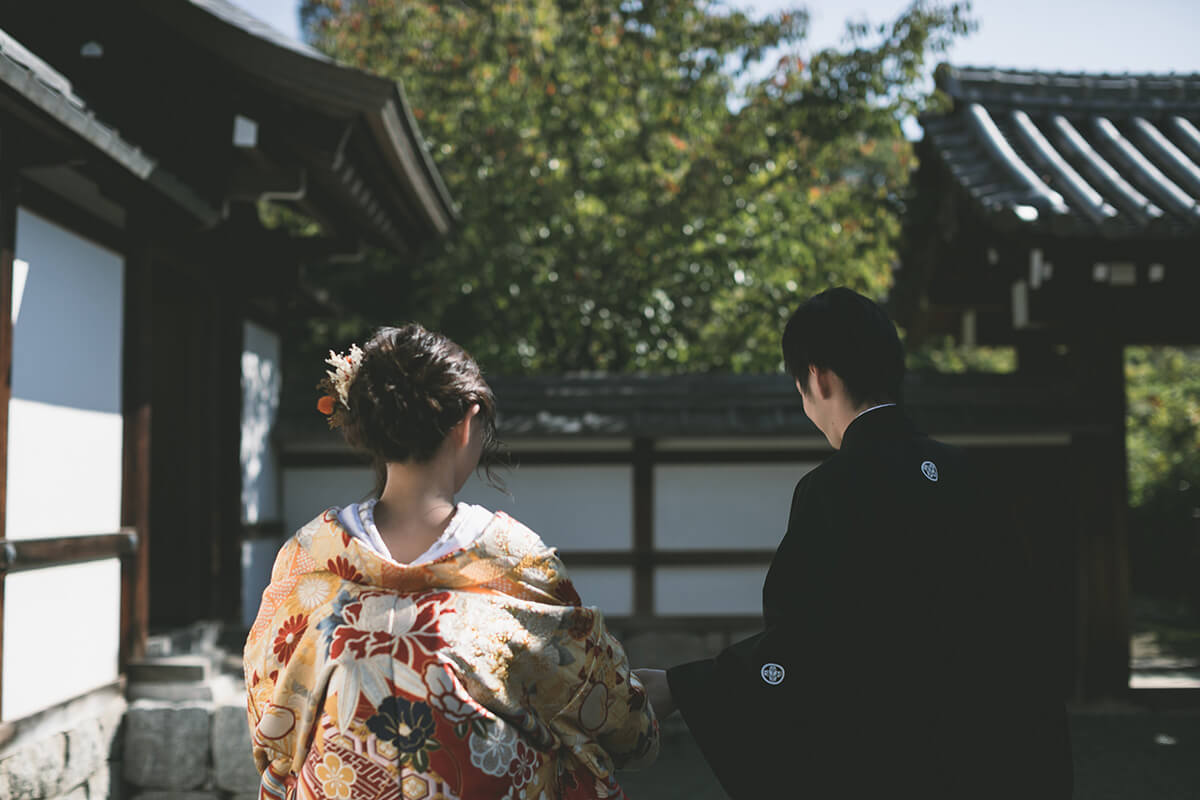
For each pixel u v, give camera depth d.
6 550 3.21
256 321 6.05
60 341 3.69
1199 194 5.34
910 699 1.44
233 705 4.02
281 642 1.32
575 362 9.42
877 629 1.45
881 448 1.55
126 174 3.52
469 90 8.91
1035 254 4.93
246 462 5.73
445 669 1.24
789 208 8.94
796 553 1.52
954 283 6.61
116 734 3.93
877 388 1.62
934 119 6.32
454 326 9.45
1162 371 14.29
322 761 1.25
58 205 3.67
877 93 8.20
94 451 3.94
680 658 6.13
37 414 3.52
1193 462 10.38
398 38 9.45
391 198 5.47
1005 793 1.42
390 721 1.23
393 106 4.48
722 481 6.21
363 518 1.33
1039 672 1.49
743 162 8.51
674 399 6.23
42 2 4.46
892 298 7.34
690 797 4.26
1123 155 5.71
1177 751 4.81
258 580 5.89
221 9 4.90
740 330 8.97
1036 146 5.65
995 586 1.49
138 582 4.22
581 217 8.88
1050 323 5.54
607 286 8.80
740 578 6.17
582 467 6.24
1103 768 4.54
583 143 9.03
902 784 1.42
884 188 8.55
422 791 1.21
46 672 3.52
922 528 1.49
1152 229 4.70
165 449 5.12
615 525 6.21
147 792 3.99
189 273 4.95
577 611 1.34
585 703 1.35
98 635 3.92
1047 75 6.71
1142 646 7.40
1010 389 6.02
